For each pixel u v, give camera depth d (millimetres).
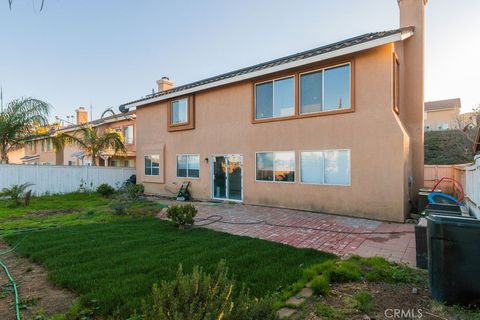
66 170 16078
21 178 14461
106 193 14852
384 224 7914
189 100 13984
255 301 2418
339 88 9359
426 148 21250
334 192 9367
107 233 6906
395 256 5168
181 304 2158
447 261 3311
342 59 9234
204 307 2131
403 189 8141
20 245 5949
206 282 2367
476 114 18953
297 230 7281
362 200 8797
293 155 10352
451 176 12625
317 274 4129
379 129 8523
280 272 4301
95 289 3771
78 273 4344
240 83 12008
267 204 11047
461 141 19891
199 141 13664
